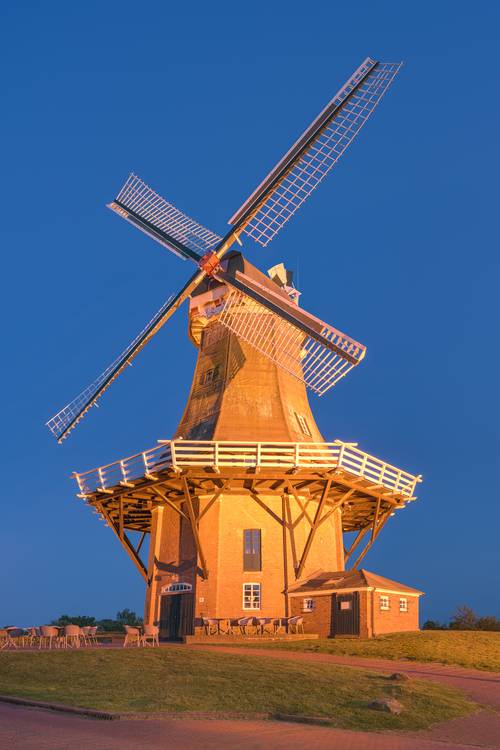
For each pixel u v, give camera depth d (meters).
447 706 16.73
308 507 34.72
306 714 15.42
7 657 21.83
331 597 30.81
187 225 39.28
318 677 18.75
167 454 32.06
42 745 10.81
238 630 31.39
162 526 35.59
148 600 34.56
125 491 33.72
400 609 31.33
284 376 36.78
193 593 32.66
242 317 36.78
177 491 34.44
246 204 36.38
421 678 20.30
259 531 33.38
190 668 19.67
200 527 33.34
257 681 18.08
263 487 33.69
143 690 17.06
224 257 37.84
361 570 31.75
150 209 40.97
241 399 35.38
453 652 24.86
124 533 35.09
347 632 29.80
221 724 13.85
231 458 31.31
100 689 17.19
